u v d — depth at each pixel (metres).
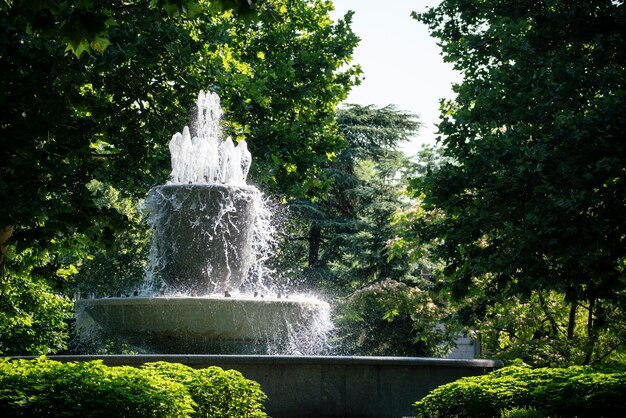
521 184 14.76
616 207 14.10
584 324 21.11
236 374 8.00
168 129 17.08
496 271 15.35
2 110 10.54
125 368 7.24
